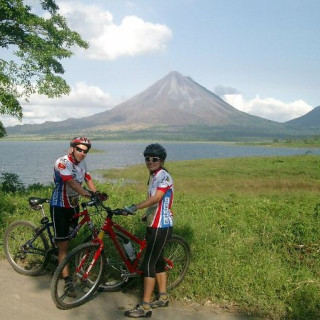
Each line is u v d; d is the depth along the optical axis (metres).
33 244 5.86
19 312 4.53
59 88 13.52
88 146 5.18
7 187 13.49
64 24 15.02
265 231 7.51
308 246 6.55
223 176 31.47
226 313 4.70
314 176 29.00
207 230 7.07
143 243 5.08
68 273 4.95
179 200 11.88
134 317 4.52
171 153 122.94
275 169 34.34
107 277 5.41
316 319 4.48
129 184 26.66
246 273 5.43
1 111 12.20
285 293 4.96
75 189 5.00
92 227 5.16
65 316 4.52
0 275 5.64
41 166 52.56
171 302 4.97
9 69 12.98
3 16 13.52
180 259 5.35
